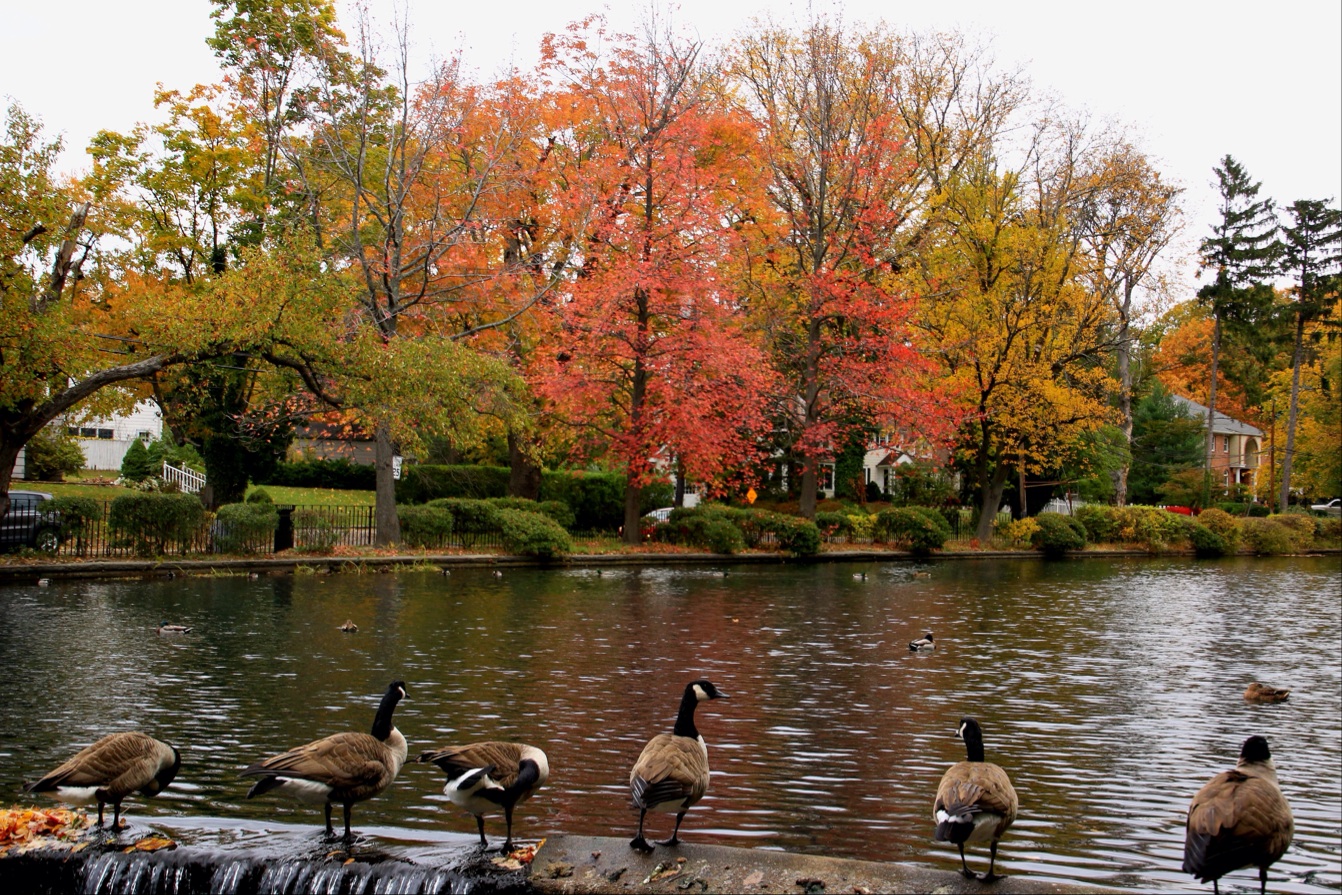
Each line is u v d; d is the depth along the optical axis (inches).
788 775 443.2
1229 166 2637.8
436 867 282.0
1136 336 2149.4
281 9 1312.7
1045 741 519.8
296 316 1075.9
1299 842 397.7
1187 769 478.6
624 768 441.1
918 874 275.9
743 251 1680.6
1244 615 1070.4
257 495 1483.8
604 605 980.6
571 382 1434.5
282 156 1409.9
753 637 810.8
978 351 1793.8
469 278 1437.0
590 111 1606.8
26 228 976.9
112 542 1104.8
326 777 286.5
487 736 486.3
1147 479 2933.1
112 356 1285.7
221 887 293.1
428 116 1300.4
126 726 484.7
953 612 1018.1
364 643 724.7
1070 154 1941.4
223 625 783.7
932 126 1962.4
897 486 2375.7
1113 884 339.6
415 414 1162.6
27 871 300.0
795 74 1793.8
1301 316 2687.0
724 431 1542.8
